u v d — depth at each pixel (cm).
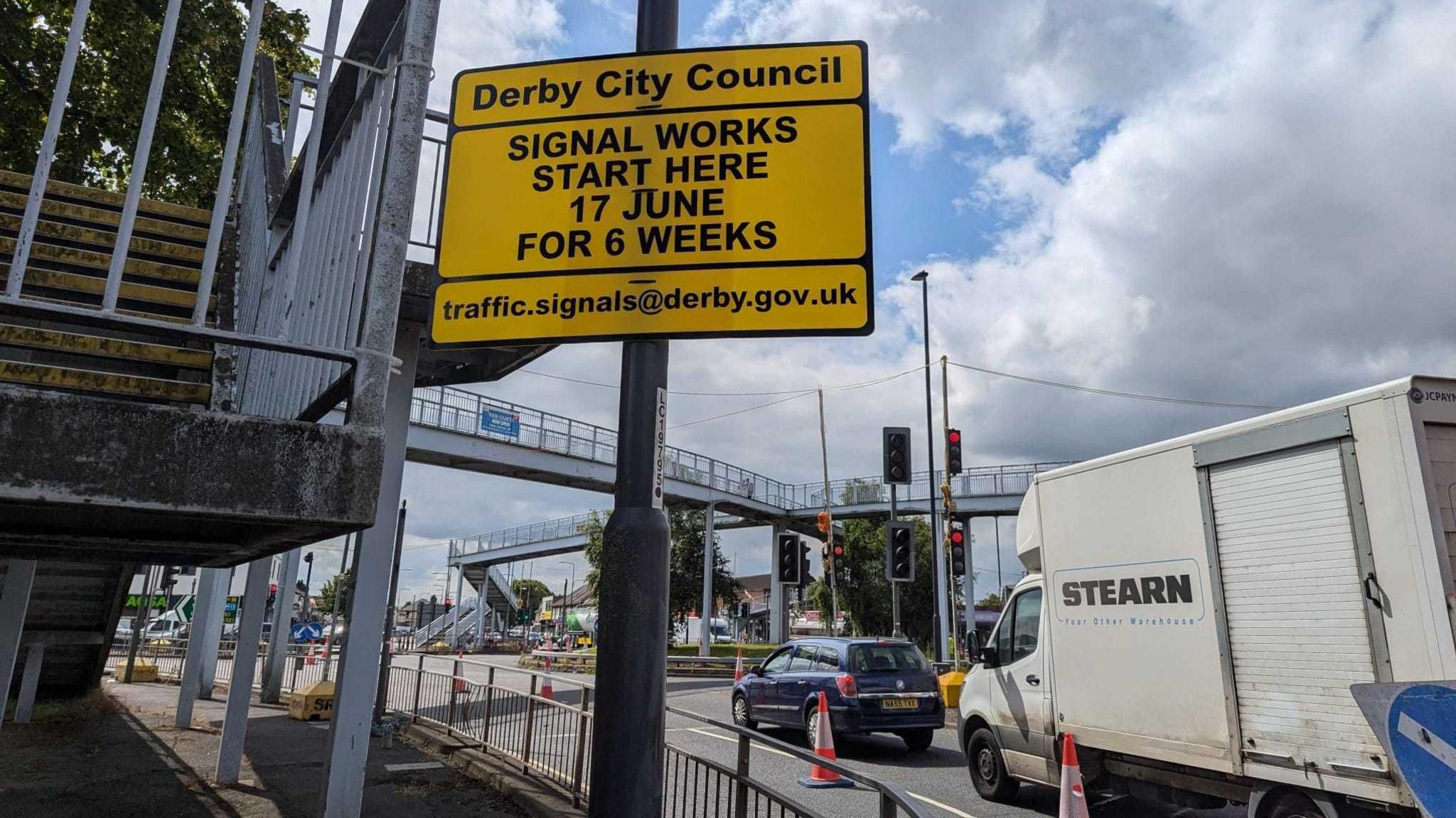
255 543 336
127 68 1185
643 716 281
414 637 5728
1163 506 645
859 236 332
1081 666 715
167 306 536
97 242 579
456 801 714
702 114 347
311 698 1248
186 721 1106
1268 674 553
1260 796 558
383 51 345
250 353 462
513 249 341
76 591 1038
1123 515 684
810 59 350
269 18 1300
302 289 374
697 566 3859
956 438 1839
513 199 346
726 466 3884
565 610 7788
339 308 310
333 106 479
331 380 303
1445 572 466
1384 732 276
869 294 327
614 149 347
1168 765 641
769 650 3650
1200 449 616
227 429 246
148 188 1312
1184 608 618
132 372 486
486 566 6438
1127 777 682
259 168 614
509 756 853
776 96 347
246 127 754
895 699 1094
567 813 637
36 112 1163
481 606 6325
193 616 1137
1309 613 531
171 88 1220
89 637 1127
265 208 525
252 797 719
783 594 4216
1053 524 764
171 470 236
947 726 1378
